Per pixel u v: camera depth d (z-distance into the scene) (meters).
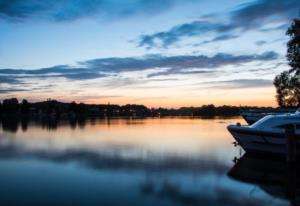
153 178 15.27
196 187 13.65
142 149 25.52
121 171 16.80
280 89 56.75
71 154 22.88
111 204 11.49
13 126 67.81
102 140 33.16
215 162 19.36
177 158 20.84
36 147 27.22
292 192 12.95
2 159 20.70
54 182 14.54
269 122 20.30
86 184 14.15
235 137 21.62
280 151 20.08
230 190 13.25
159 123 82.81
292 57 52.84
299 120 19.72
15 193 12.83
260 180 14.78
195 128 55.72
